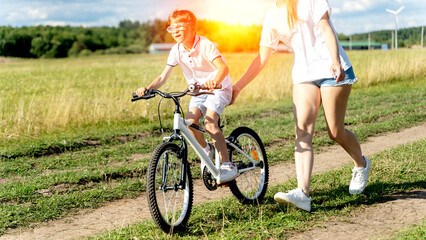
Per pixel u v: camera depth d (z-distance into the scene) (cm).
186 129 372
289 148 690
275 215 388
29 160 643
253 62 412
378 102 1120
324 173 520
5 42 12050
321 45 379
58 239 374
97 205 463
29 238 378
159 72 2314
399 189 439
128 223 408
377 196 419
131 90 1135
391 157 557
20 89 1578
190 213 380
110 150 715
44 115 898
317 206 403
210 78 409
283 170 586
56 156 684
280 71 1505
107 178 558
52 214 429
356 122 877
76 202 464
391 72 1547
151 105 1009
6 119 853
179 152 369
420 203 400
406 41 5056
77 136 793
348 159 626
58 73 3095
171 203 412
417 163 524
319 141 724
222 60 388
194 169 586
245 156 435
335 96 381
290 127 864
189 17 388
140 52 12975
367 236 335
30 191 493
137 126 903
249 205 425
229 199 444
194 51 395
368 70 1545
